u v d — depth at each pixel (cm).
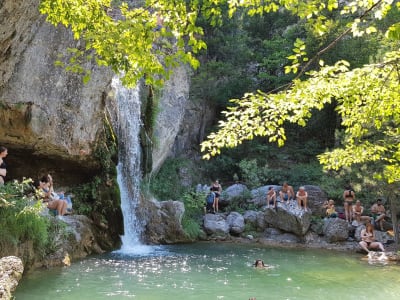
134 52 466
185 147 2370
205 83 2439
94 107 1162
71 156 1173
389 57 524
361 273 1015
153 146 1689
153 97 1689
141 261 1068
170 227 1505
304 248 1453
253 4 494
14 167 1191
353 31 454
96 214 1264
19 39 707
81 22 476
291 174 2188
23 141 1010
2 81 771
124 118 1495
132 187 1489
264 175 2214
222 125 546
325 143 2530
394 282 920
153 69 481
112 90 1441
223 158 2370
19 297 693
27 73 876
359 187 1459
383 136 879
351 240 1584
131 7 1011
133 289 784
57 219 1026
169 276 904
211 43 2478
